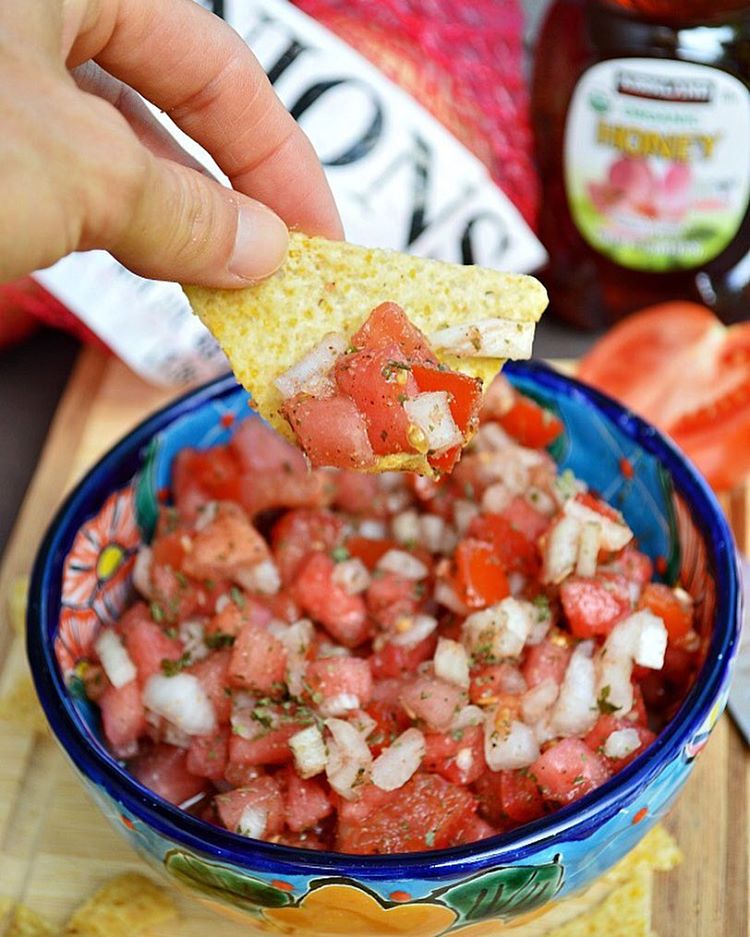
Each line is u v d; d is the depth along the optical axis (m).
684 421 0.43
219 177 0.42
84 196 0.25
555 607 0.34
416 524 0.37
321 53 0.44
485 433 0.38
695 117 0.43
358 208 0.45
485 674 0.32
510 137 0.48
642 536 0.37
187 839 0.28
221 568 0.36
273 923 0.30
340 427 0.29
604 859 0.30
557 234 0.47
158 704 0.33
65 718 0.31
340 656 0.34
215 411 0.39
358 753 0.31
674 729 0.29
